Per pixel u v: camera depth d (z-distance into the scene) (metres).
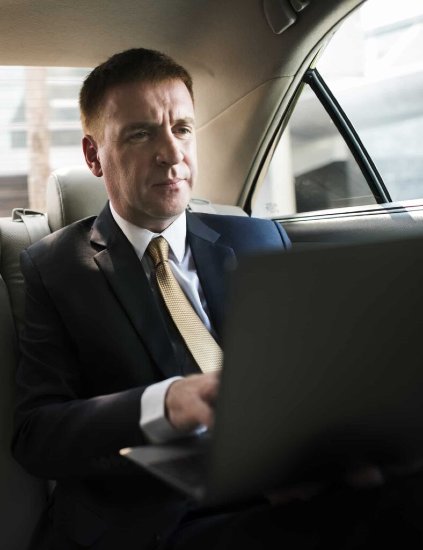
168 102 1.41
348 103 2.21
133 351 1.33
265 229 1.62
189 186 1.46
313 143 2.35
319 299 0.69
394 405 0.79
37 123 2.66
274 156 2.48
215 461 0.72
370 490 0.92
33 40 2.10
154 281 1.42
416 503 0.91
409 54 2.08
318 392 0.73
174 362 1.33
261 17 2.12
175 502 1.21
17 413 1.31
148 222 1.44
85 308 1.36
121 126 1.41
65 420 1.17
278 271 0.66
